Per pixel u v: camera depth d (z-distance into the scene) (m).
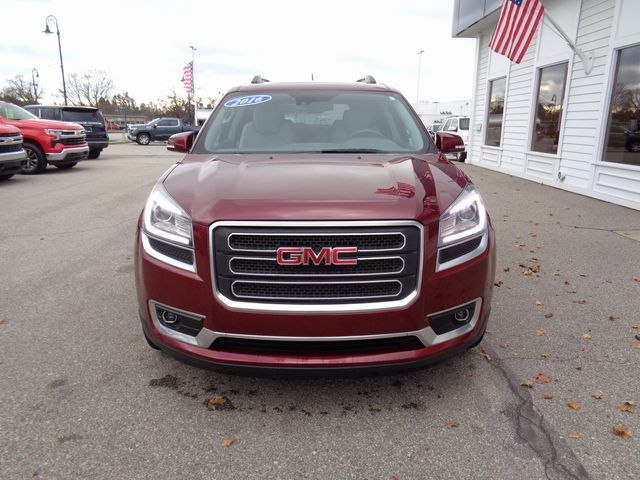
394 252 2.48
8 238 6.41
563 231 6.85
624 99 8.70
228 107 4.23
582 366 3.28
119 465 2.34
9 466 2.31
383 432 2.60
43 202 9.02
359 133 3.92
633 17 8.28
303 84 4.49
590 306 4.27
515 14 9.97
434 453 2.44
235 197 2.60
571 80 10.19
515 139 13.14
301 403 2.85
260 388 2.99
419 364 2.62
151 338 2.82
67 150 13.81
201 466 2.34
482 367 3.25
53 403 2.81
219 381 3.06
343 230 2.44
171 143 4.29
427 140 3.92
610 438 2.56
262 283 2.49
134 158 20.22
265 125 3.98
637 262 5.46
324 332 2.49
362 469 2.34
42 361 3.27
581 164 9.95
